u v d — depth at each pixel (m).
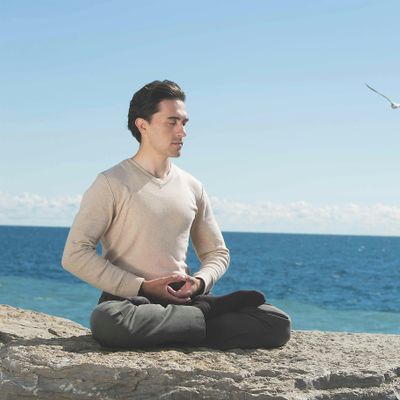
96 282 4.04
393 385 3.80
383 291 29.39
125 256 4.18
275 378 3.66
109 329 3.88
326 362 3.97
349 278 38.44
